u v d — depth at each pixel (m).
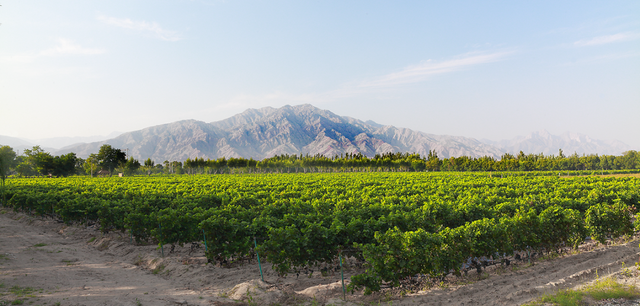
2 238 19.36
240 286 10.40
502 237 11.78
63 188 37.25
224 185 41.03
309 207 18.47
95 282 11.51
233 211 18.69
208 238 13.02
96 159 120.69
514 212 16.86
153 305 9.16
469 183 38.34
